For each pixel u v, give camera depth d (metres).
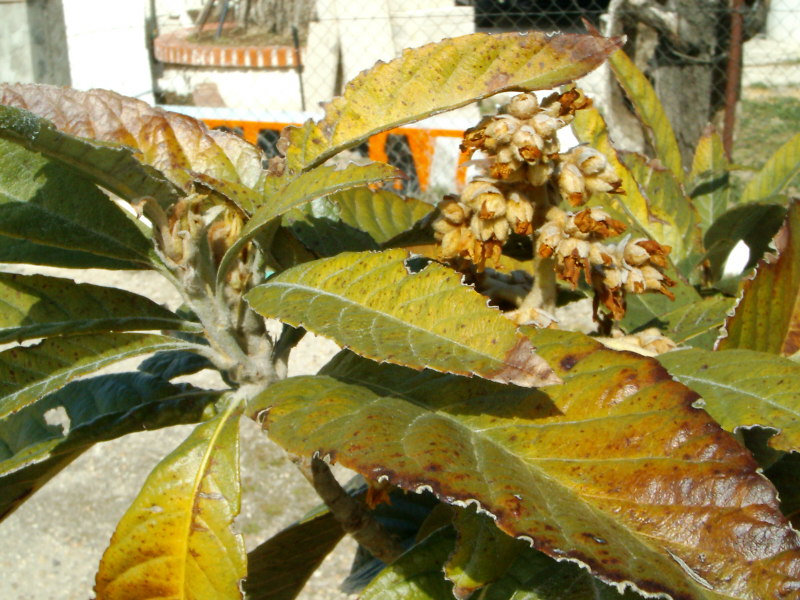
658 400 0.44
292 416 0.47
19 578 1.92
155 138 0.60
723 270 0.84
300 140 0.57
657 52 2.77
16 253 0.54
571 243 0.52
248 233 0.48
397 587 0.51
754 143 3.70
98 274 2.96
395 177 0.45
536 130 0.49
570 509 0.41
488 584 0.47
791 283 0.58
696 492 0.41
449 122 2.94
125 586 0.49
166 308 0.55
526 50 0.51
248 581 0.69
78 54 3.14
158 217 0.51
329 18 3.22
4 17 2.90
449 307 0.43
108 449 2.28
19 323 0.51
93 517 2.07
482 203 0.51
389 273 0.45
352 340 0.43
